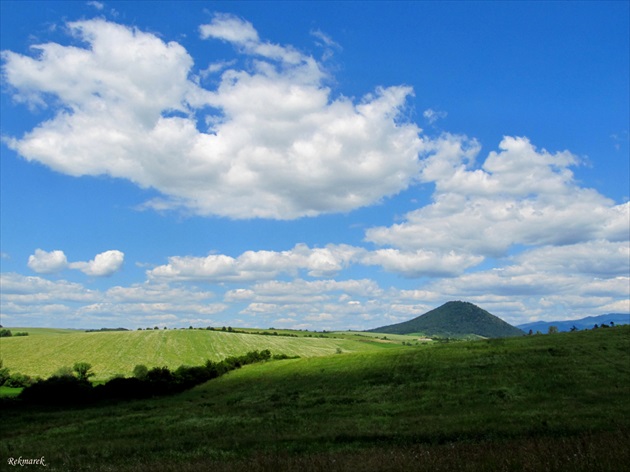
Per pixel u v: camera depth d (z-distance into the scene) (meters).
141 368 90.06
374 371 66.25
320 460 16.59
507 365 57.06
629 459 12.75
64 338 145.50
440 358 67.12
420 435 25.70
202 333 157.62
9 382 94.94
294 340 173.88
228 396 64.31
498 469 13.00
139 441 29.89
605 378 46.97
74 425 43.03
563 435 22.84
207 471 15.60
